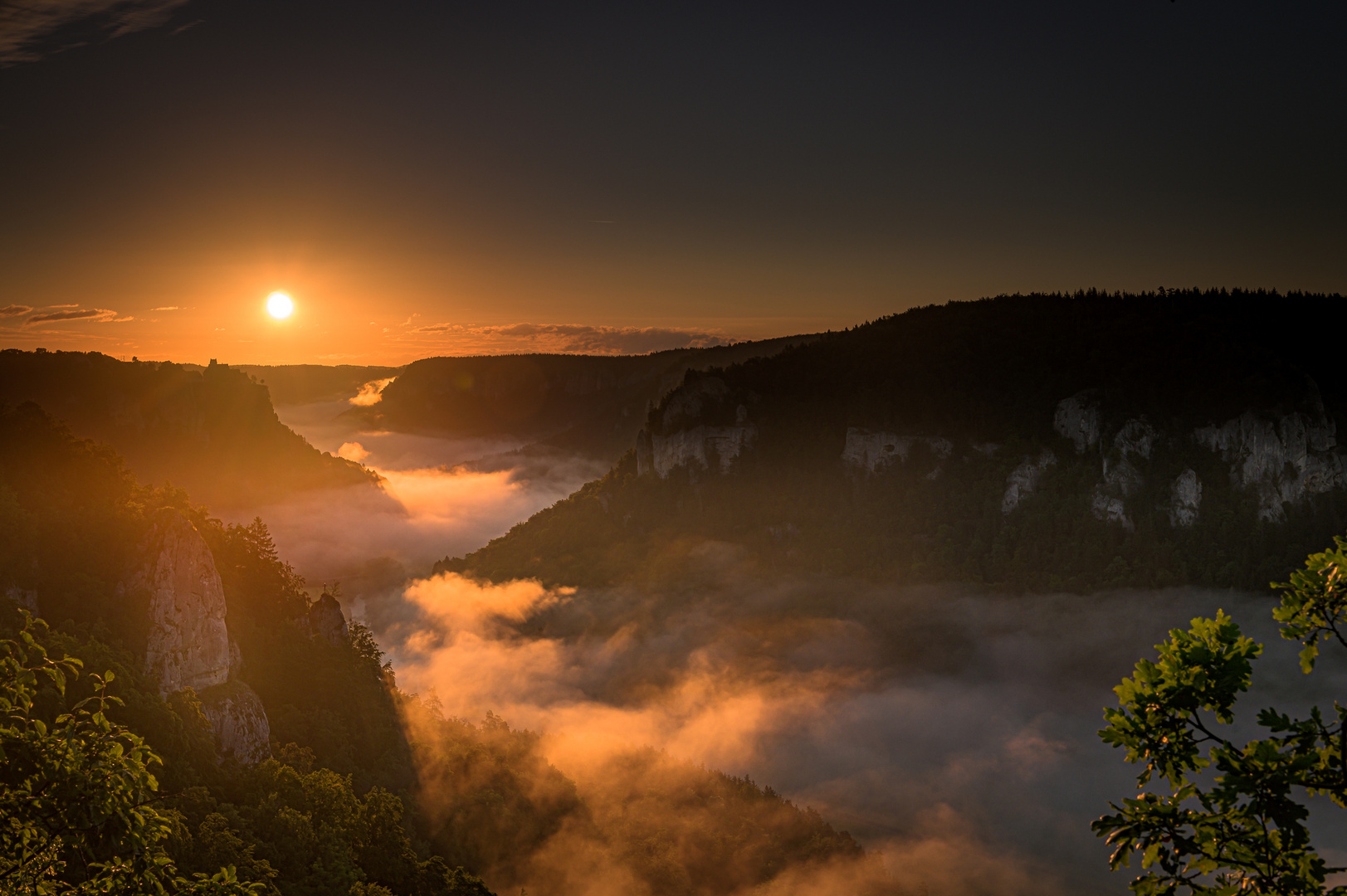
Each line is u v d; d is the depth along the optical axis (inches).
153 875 733.3
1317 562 597.6
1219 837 539.2
